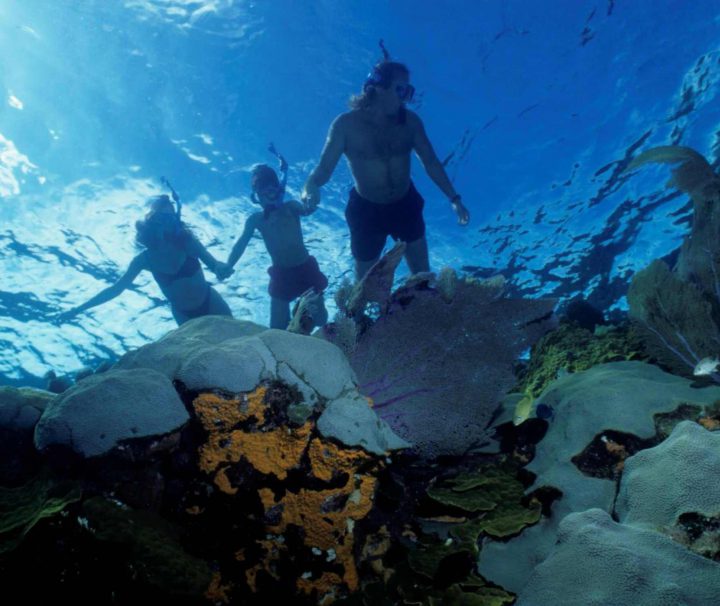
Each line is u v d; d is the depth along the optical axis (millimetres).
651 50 9422
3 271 9297
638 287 2666
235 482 1756
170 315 10078
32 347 10359
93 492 1715
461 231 10008
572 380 2646
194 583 1682
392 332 2375
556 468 2080
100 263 9625
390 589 1844
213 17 9805
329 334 2414
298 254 5691
